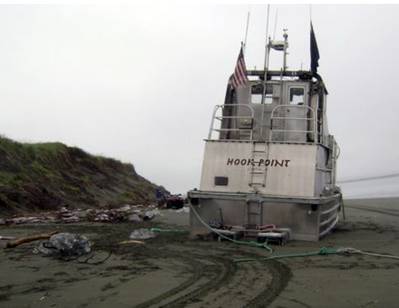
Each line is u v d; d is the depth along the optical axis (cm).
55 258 943
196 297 643
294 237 1197
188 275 787
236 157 1264
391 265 878
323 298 642
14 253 999
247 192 1229
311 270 831
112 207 2655
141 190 3753
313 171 1211
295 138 1380
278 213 1201
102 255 984
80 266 863
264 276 779
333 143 1595
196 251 1041
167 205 2677
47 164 2756
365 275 788
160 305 604
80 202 2612
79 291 677
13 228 1552
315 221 1182
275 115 1402
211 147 1288
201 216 1256
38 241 1157
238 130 1339
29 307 597
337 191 1628
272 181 1226
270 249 1052
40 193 2292
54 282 733
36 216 1919
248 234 1195
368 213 2295
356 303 619
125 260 927
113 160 3953
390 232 1458
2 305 605
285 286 708
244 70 1383
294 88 1409
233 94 1472
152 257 962
